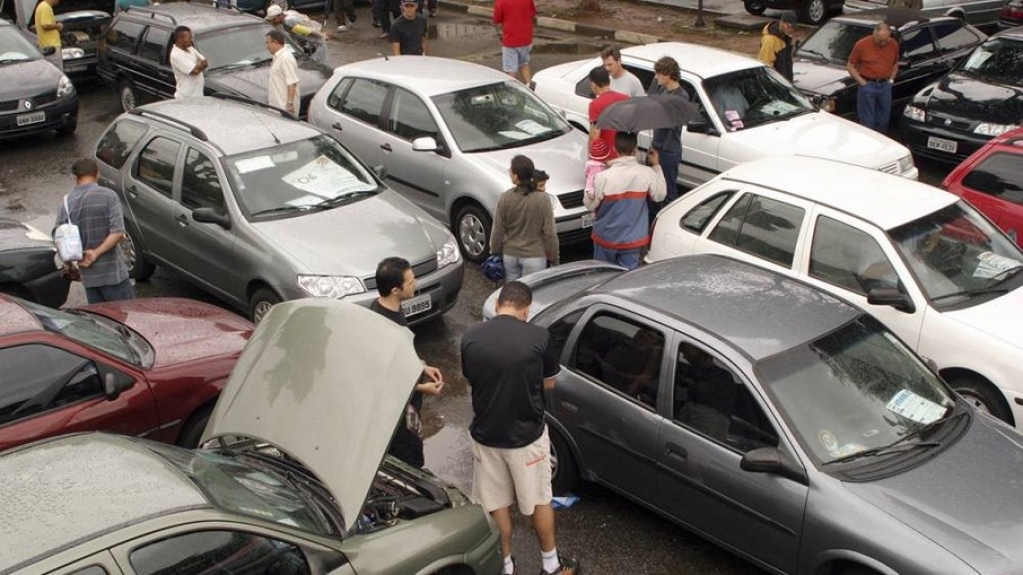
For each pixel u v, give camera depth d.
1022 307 6.88
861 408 5.48
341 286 7.98
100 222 7.91
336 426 4.35
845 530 4.96
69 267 8.03
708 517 5.69
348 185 9.17
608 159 9.68
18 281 8.72
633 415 5.93
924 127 12.47
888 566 4.81
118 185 9.72
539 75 13.28
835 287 7.29
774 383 5.45
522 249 8.30
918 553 4.73
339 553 4.31
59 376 5.92
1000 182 8.77
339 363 4.61
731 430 5.51
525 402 5.38
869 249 7.20
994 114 11.98
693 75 11.33
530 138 10.67
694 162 11.27
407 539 4.57
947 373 6.83
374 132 11.06
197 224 8.83
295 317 4.98
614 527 6.33
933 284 7.00
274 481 4.73
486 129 10.55
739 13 20.41
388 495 5.05
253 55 14.62
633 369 6.00
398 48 14.79
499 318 5.47
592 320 6.26
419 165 10.59
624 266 8.56
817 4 19.17
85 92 17.72
